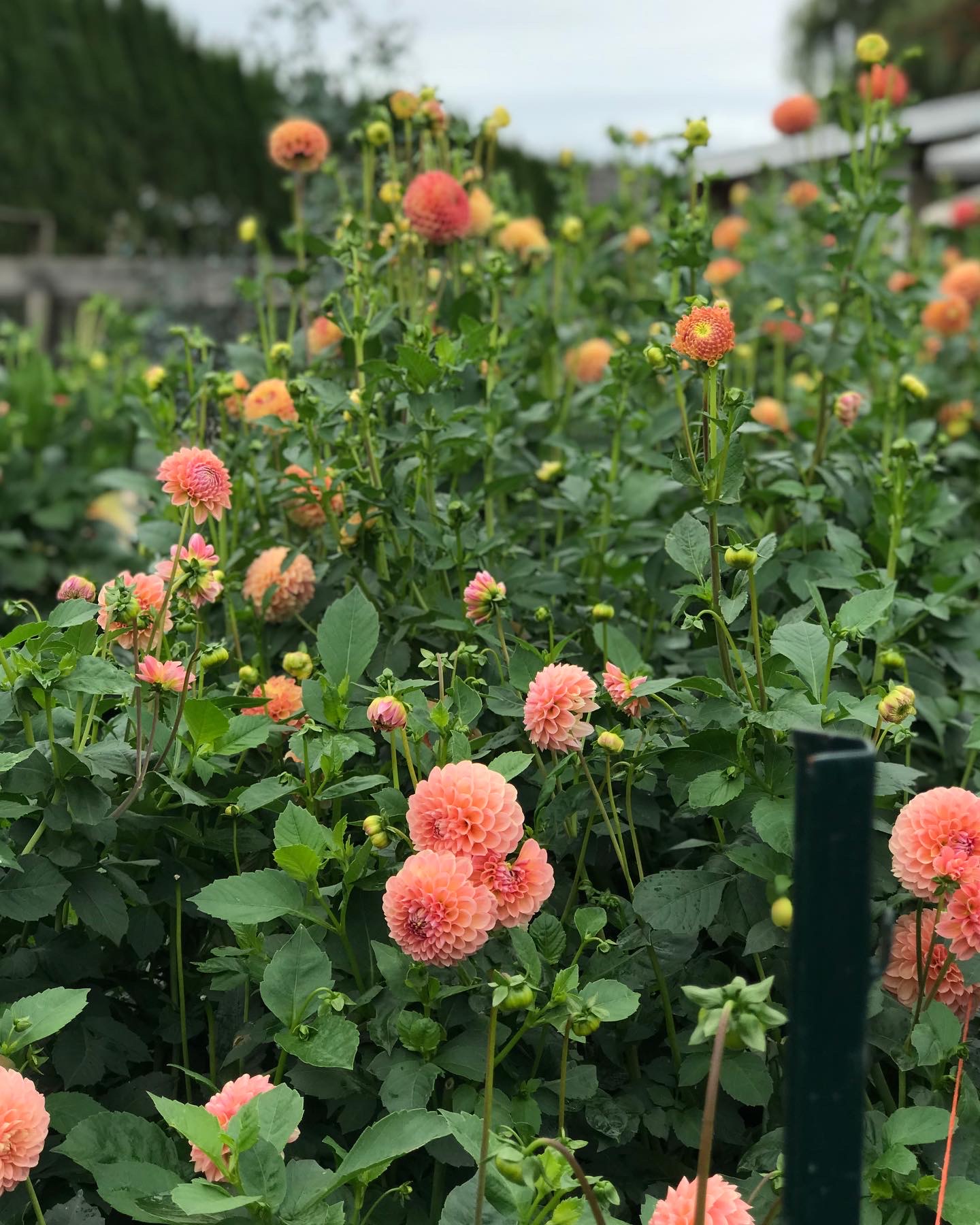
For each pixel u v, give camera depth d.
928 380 2.78
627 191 3.24
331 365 2.20
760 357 3.22
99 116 6.94
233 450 2.05
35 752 1.33
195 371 2.21
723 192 4.41
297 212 2.35
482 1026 1.28
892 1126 1.18
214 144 7.04
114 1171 1.11
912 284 2.54
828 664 1.35
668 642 1.92
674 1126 1.34
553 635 1.68
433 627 1.76
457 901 1.18
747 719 1.31
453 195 2.06
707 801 1.31
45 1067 1.40
